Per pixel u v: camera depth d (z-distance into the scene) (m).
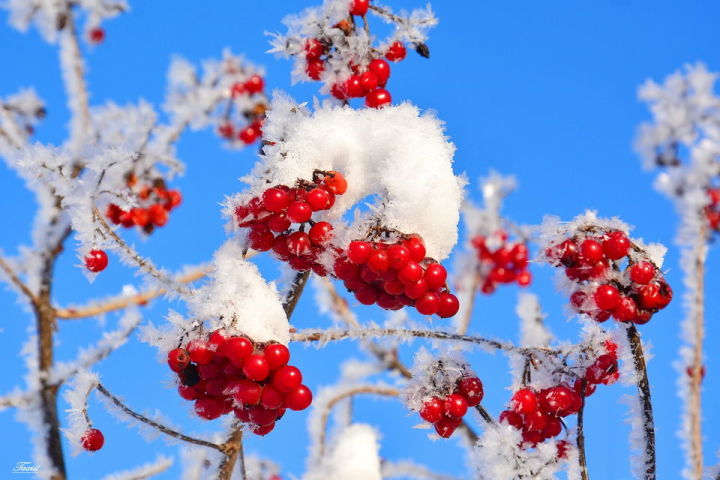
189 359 0.80
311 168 0.82
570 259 0.84
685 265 0.86
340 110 0.84
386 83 0.90
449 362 0.85
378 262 0.80
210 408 0.81
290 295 0.86
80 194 0.94
